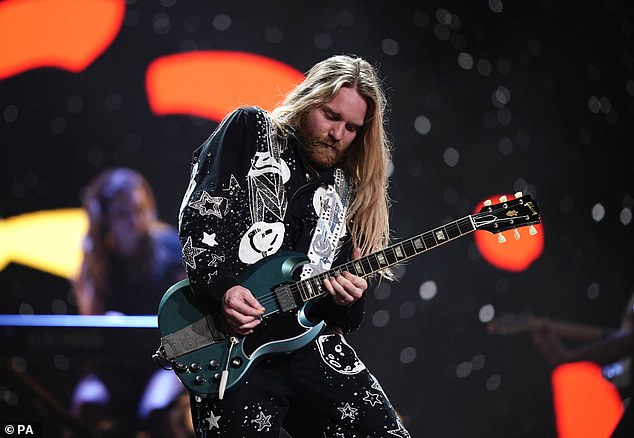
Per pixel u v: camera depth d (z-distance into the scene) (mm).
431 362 14102
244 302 5086
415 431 13938
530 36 14836
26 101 13422
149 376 10820
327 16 14031
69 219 13266
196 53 13703
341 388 5566
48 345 9234
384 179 5914
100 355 9234
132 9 13625
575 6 14836
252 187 5406
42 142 13422
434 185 14477
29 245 13180
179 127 13602
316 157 5590
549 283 14625
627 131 15133
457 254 14328
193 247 5168
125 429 10703
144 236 13070
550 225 14773
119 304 12836
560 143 14953
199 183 5320
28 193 13344
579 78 15016
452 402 14070
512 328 12539
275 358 5457
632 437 8508
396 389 13977
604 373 11969
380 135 5805
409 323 14109
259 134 5484
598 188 15062
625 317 11531
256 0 13828
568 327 12359
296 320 5422
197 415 5500
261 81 13773
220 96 13688
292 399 5594
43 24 13469
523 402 14133
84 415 10625
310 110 5539
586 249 14891
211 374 5293
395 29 14352
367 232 5879
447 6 14531
